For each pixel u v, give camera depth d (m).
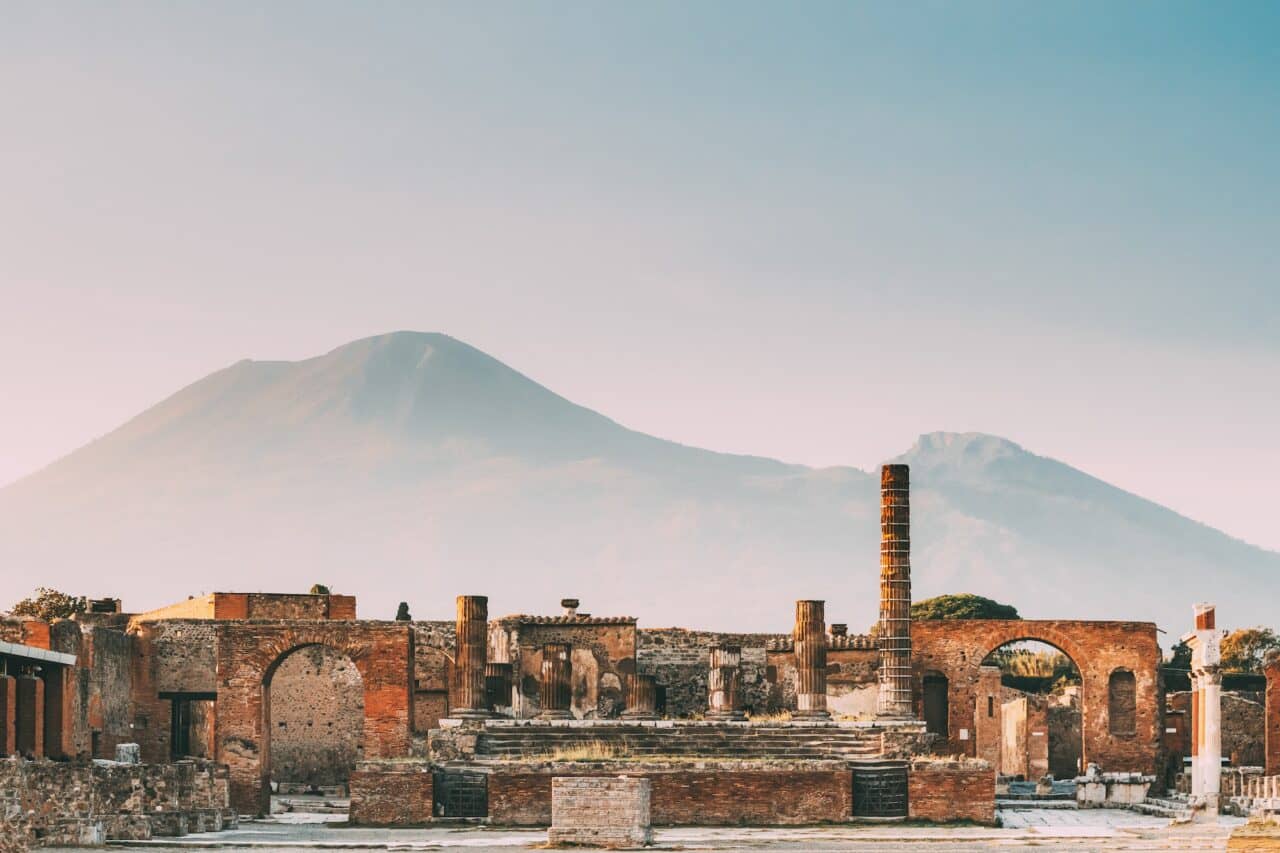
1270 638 182.62
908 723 99.94
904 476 106.31
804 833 84.69
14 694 73.81
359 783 90.38
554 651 107.50
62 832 74.06
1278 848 75.06
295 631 100.31
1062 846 78.00
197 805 86.00
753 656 113.81
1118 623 114.19
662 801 89.06
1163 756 113.44
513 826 88.62
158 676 113.69
